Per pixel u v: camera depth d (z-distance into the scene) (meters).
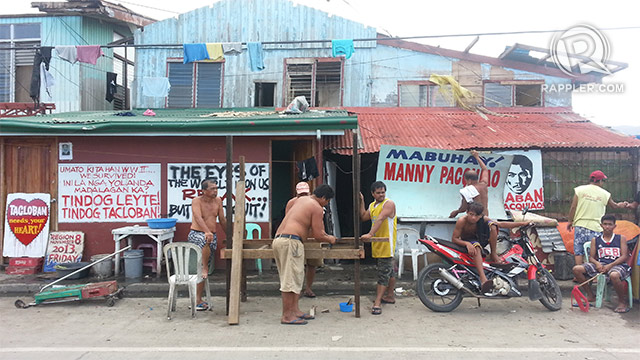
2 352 4.76
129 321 5.89
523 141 9.45
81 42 13.62
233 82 13.24
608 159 9.49
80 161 8.82
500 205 8.98
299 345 4.96
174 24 13.31
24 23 13.66
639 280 6.38
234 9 13.27
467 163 8.91
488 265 6.38
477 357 4.62
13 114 11.03
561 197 9.45
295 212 5.81
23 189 8.90
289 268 5.66
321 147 9.10
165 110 12.52
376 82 13.09
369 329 5.55
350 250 5.99
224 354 4.68
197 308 6.34
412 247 8.73
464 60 13.12
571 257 8.04
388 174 8.87
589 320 5.97
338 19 13.12
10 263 8.57
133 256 8.08
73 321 5.90
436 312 6.30
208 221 6.78
